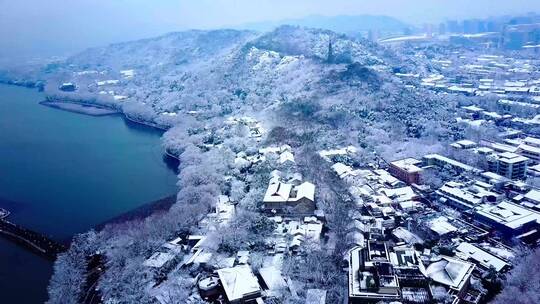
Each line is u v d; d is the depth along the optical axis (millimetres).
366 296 183375
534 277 188250
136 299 198750
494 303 182625
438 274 194125
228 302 195750
